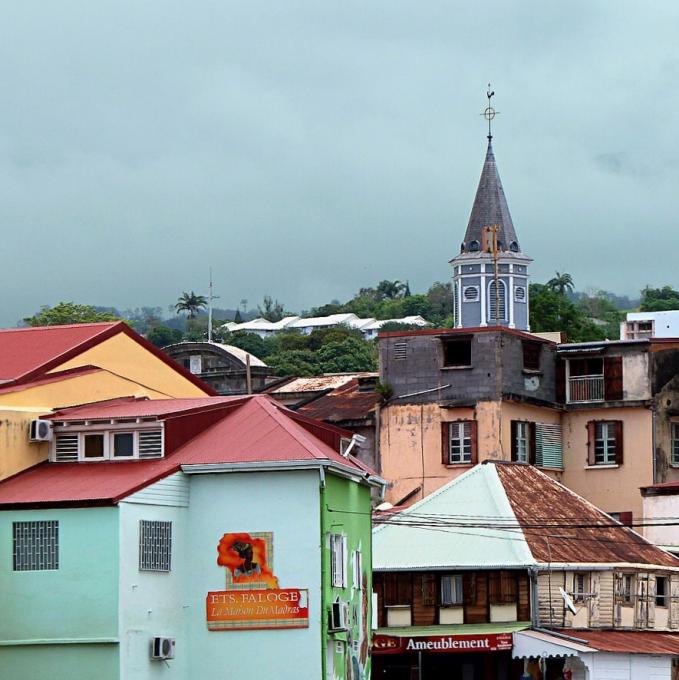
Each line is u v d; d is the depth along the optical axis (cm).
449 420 9656
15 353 6369
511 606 7700
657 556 8206
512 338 9700
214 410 5909
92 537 5328
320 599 5550
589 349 9938
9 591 5366
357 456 9944
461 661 7812
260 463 5591
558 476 9931
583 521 8119
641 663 7350
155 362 6750
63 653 5303
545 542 7875
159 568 5494
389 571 7788
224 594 5600
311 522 5588
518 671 7662
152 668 5422
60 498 5359
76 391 6116
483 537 7844
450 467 9600
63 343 6406
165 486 5541
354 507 6234
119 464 5678
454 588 7769
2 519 5394
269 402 6056
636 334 15050
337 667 5809
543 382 9919
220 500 5647
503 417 9538
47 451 5762
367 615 6456
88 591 5309
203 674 5588
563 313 15238
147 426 5697
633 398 9812
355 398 10362
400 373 9850
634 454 9775
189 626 5612
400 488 9706
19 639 5328
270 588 5581
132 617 5347
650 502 8962
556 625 7675
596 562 7838
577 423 9956
